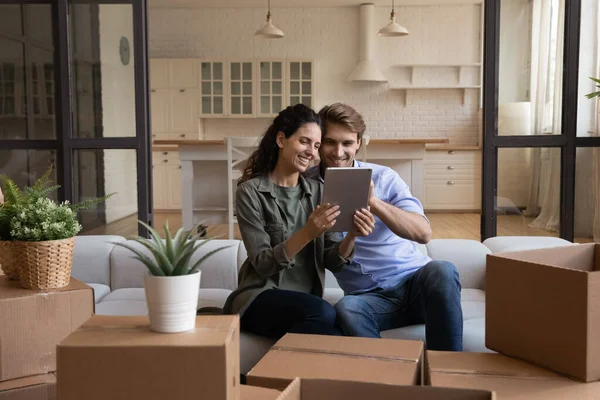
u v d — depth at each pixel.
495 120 3.60
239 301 2.04
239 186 2.09
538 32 3.56
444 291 1.94
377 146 5.79
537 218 3.62
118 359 0.97
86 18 3.77
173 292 1.01
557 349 1.30
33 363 1.59
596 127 3.60
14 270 1.72
